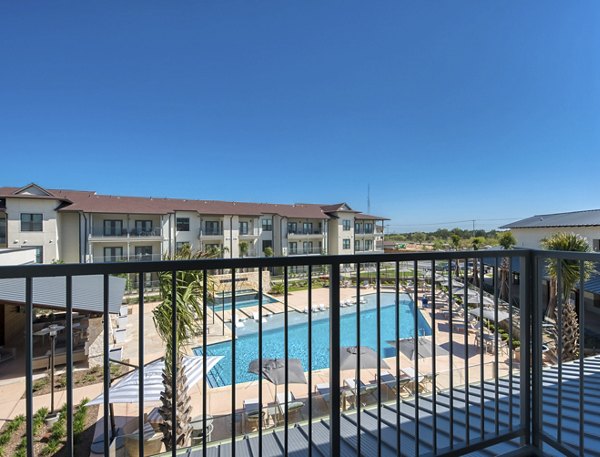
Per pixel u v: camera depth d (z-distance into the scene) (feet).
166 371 13.25
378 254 5.19
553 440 5.67
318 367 28.43
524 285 6.09
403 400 10.41
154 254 69.87
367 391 19.67
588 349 28.07
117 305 25.00
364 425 8.25
